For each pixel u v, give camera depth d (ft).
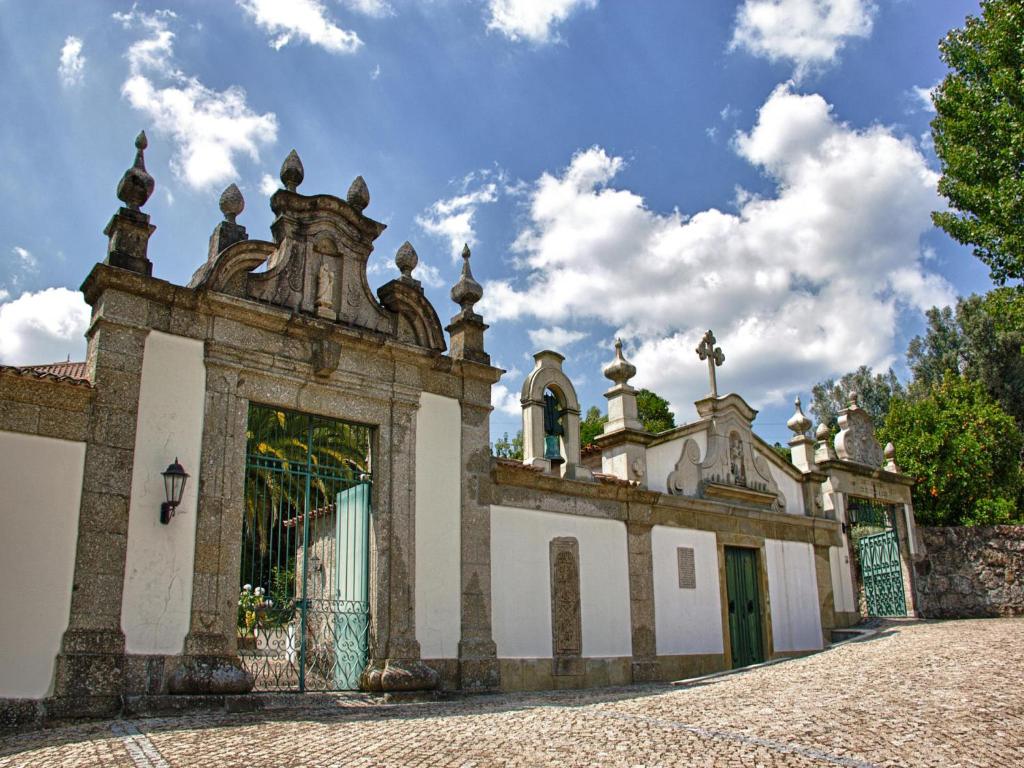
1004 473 82.02
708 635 51.67
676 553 51.44
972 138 52.03
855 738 22.75
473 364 42.04
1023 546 68.54
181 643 30.12
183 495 31.42
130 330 31.58
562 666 42.68
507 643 40.81
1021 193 48.47
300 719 27.58
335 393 37.01
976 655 38.45
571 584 44.60
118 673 28.22
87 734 24.18
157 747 21.56
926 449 79.97
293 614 36.24
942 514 77.82
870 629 60.95
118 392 30.76
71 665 27.37
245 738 23.00
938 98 54.03
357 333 37.58
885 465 75.00
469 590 39.55
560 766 19.67
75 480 29.25
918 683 31.96
